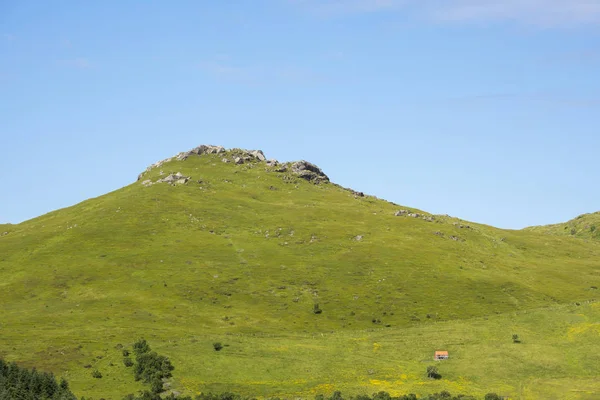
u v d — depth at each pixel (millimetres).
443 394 141750
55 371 155250
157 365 154625
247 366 160250
